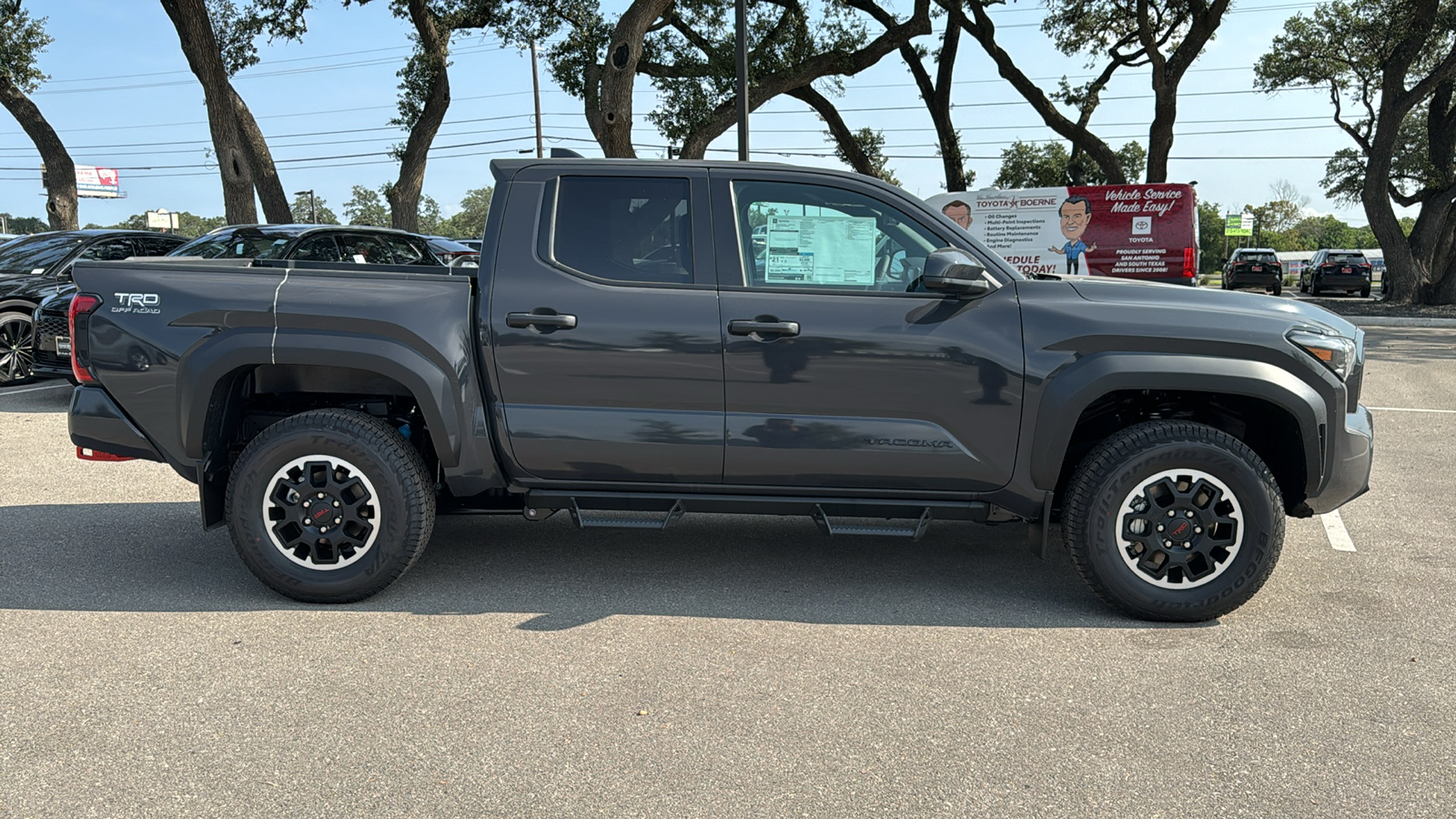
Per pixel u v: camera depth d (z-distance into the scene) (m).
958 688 3.45
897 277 4.19
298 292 4.15
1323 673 3.58
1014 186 55.91
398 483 4.13
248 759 2.92
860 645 3.84
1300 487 4.25
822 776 2.84
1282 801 2.72
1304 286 38.44
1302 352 4.03
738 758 2.95
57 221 23.70
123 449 4.27
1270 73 34.12
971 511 4.27
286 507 4.16
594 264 4.21
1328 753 2.99
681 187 4.24
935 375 4.08
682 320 4.11
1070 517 4.09
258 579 4.43
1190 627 4.05
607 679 3.50
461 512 4.55
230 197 19.20
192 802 2.69
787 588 4.52
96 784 2.77
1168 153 26.09
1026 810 2.67
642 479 4.25
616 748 3.00
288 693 3.37
